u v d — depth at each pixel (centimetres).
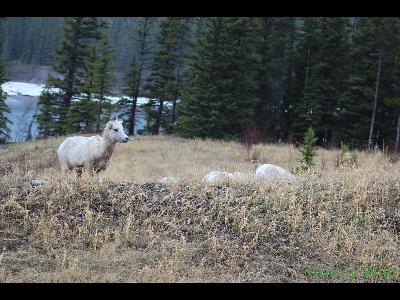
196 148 6675
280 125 10044
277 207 2284
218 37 8494
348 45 9219
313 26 9644
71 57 9831
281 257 2000
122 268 1817
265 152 6275
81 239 2011
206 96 8306
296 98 9731
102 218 2145
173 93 10412
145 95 10531
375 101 8256
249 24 8800
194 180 2522
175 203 2284
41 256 1875
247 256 1981
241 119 8531
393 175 2703
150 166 5406
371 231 2203
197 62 8562
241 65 8731
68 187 2286
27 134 11112
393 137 8856
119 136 2925
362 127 8731
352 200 2384
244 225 2127
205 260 1923
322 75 9056
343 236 2127
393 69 8644
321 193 2422
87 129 9156
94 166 3014
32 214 2127
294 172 3338
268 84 9881
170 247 1992
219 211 2220
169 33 10275
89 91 9325
